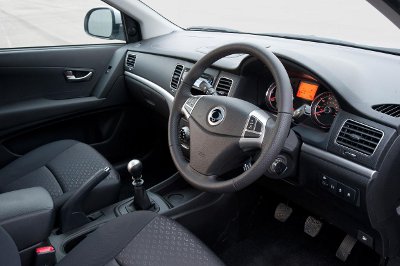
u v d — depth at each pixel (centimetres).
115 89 227
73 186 151
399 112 113
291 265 175
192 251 109
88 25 227
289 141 125
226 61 155
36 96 209
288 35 195
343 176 119
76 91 221
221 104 115
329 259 177
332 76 124
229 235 183
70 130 221
